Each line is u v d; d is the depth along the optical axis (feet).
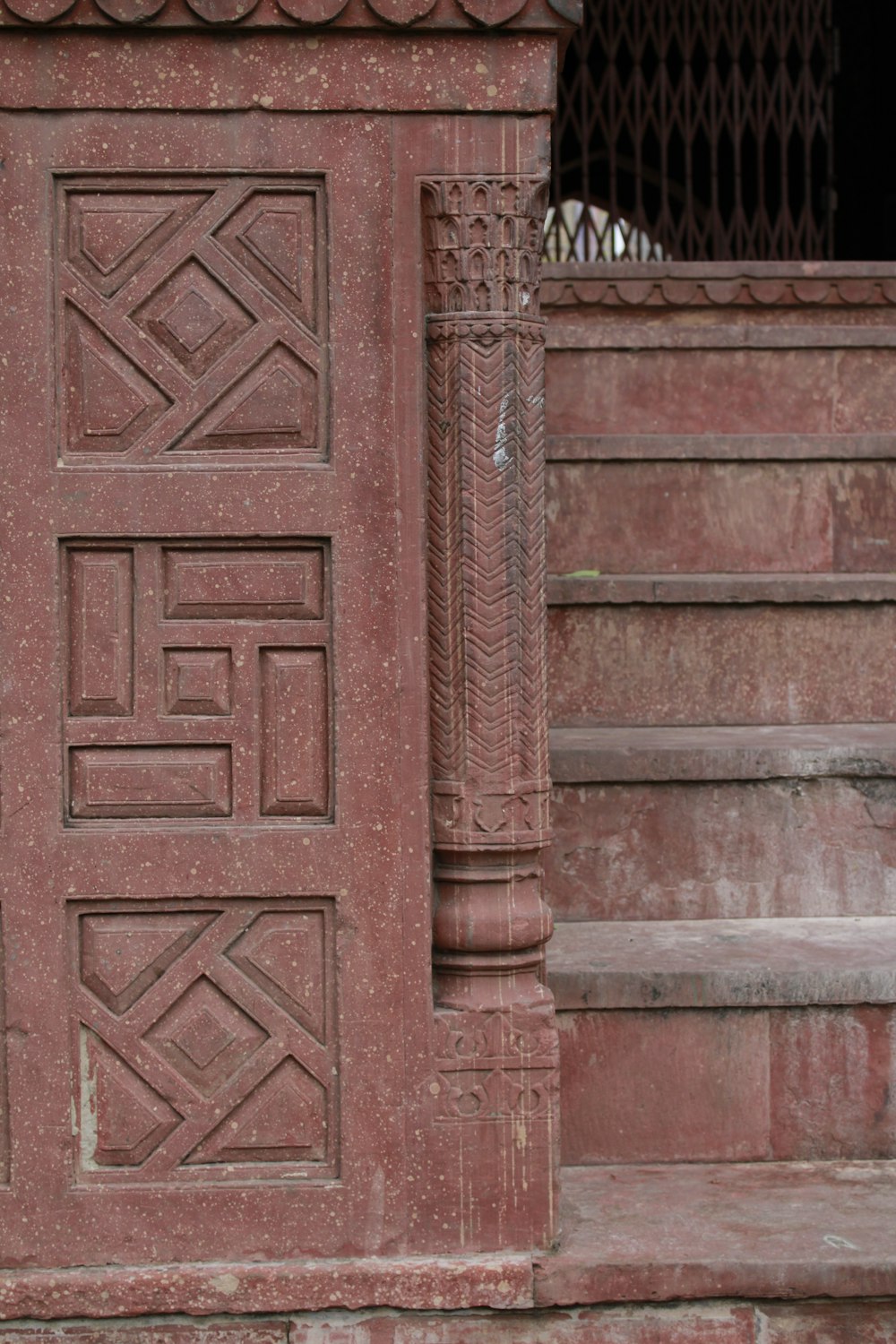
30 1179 8.02
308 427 7.97
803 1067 9.24
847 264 15.35
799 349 13.99
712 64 27.12
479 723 7.97
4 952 7.98
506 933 8.06
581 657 11.80
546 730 8.18
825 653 11.91
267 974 8.09
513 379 7.88
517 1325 8.02
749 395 14.03
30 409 7.80
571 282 15.37
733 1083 9.24
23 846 7.94
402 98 7.78
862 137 32.99
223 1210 8.06
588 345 13.91
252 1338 7.99
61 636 7.93
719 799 10.55
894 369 14.03
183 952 8.09
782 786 10.57
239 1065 8.11
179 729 7.99
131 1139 8.08
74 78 7.72
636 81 27.32
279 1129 8.13
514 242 7.85
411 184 7.84
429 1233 8.11
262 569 7.98
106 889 7.97
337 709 7.98
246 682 8.00
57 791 7.94
